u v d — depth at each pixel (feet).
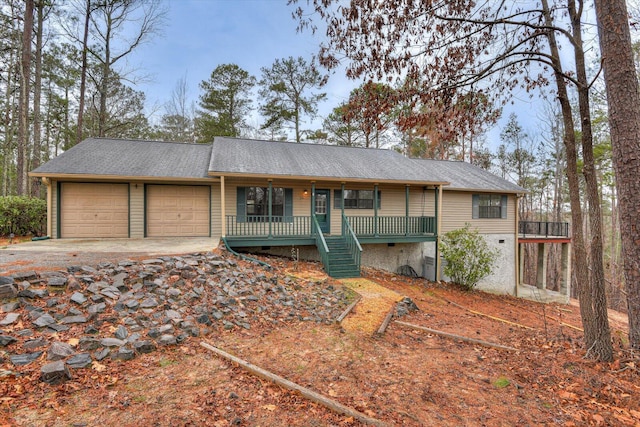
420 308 26.07
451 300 32.78
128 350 12.82
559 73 17.37
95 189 34.81
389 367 14.19
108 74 58.75
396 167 44.37
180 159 39.60
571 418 10.67
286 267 32.07
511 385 12.95
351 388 12.02
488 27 17.79
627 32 14.58
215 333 16.07
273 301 21.58
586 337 16.89
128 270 19.34
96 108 68.18
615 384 12.98
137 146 41.78
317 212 41.34
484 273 40.11
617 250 73.00
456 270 38.93
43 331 12.85
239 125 79.20
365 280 31.30
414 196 45.14
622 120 14.58
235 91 76.69
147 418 9.32
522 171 81.82
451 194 45.70
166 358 13.12
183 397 10.59
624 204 14.80
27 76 43.09
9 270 17.29
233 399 10.68
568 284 48.55
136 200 35.58
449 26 17.24
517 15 17.90
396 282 35.73
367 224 40.34
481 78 18.39
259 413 10.03
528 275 76.02
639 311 14.69
